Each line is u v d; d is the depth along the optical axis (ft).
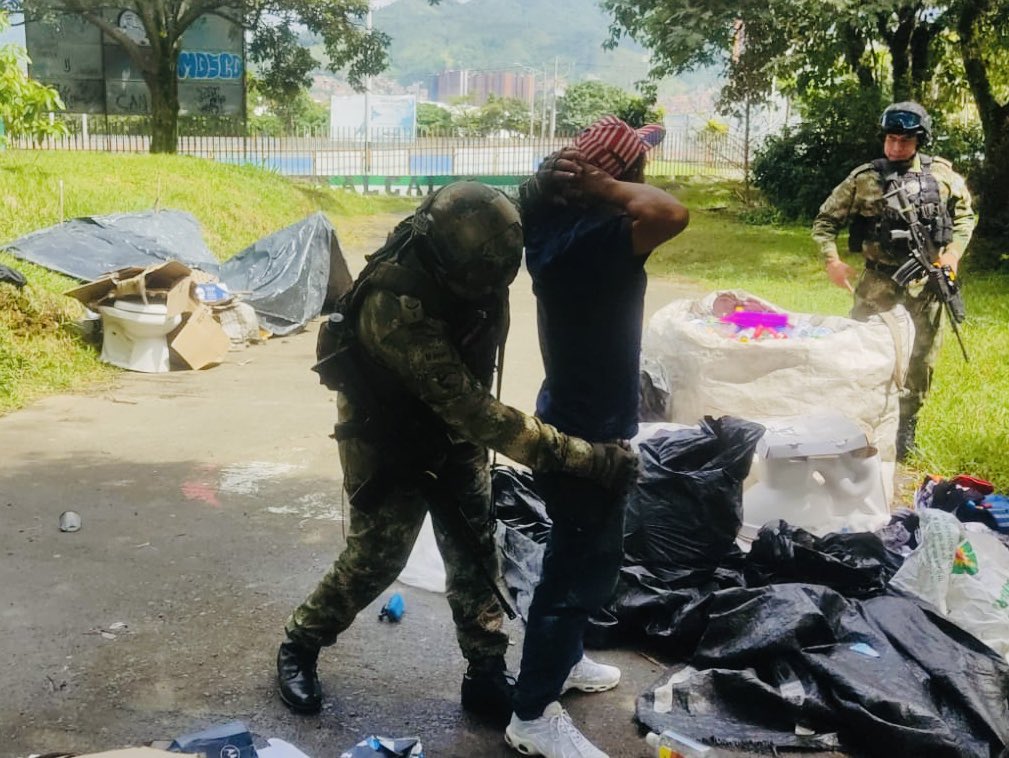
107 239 30.99
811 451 13.12
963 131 61.72
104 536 14.60
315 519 15.56
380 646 11.56
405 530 9.52
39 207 36.14
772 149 68.95
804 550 11.54
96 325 26.40
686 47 55.88
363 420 8.90
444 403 8.18
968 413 20.49
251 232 48.01
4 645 11.30
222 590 12.94
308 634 10.14
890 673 9.78
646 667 11.13
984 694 9.73
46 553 13.92
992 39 51.70
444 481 9.02
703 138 93.71
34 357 24.00
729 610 10.71
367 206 74.74
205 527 15.10
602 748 9.59
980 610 11.10
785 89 68.95
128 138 85.15
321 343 8.90
